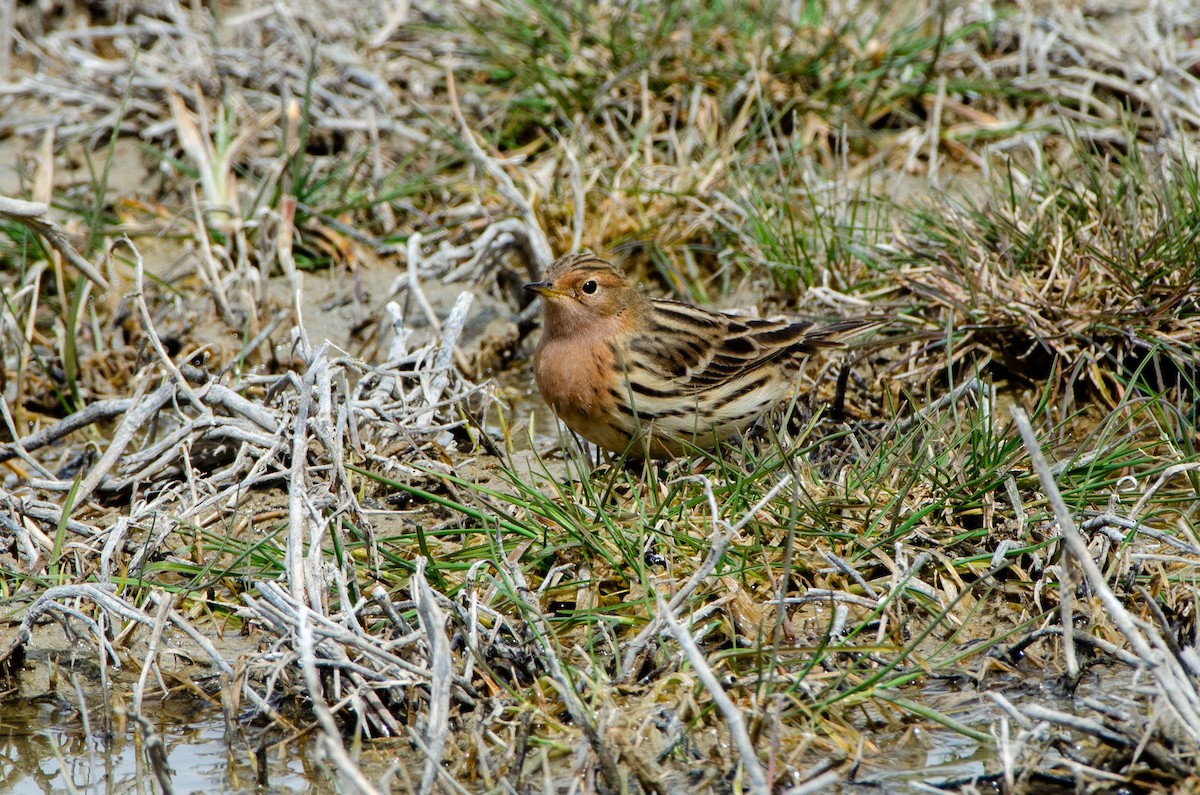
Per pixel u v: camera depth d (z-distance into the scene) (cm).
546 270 1143
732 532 888
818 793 786
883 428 1180
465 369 1380
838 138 1609
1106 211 1319
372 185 1623
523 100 1658
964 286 1290
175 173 1667
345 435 1133
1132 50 1692
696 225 1506
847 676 869
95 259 1495
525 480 1145
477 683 880
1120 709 833
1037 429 1114
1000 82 1675
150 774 856
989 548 988
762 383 1184
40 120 1764
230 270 1488
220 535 1069
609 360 1127
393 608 901
